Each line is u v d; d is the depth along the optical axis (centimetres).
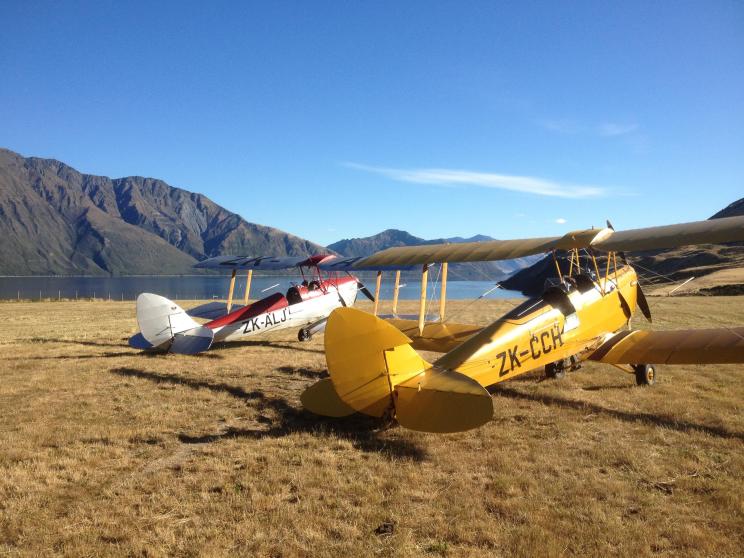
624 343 890
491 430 679
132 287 15475
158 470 566
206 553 394
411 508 465
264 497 486
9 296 9162
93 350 1393
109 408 817
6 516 457
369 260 1111
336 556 389
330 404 704
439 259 977
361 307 2627
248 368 1133
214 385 971
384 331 613
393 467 560
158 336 1248
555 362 914
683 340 845
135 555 396
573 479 518
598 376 978
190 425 731
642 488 496
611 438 634
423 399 600
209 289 13000
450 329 1105
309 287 1592
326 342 600
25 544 414
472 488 505
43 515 459
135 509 473
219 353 1338
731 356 760
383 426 678
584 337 909
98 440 666
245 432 696
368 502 480
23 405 834
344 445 629
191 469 565
